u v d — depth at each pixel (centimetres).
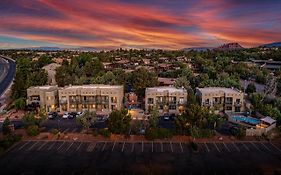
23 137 7269
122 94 11019
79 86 10875
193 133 7000
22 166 5525
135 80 13050
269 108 9031
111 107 10062
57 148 6512
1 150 6112
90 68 16738
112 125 7275
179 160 5834
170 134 7188
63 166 5528
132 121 8775
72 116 9219
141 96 11956
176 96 9794
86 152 6272
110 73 14162
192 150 6412
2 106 10894
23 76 12725
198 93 10581
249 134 7406
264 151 6366
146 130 7219
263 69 18075
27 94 10319
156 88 10800
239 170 5375
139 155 6097
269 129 7675
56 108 10344
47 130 7838
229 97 9875
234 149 6475
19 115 9588
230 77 14438
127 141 6988
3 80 17100
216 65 19312
